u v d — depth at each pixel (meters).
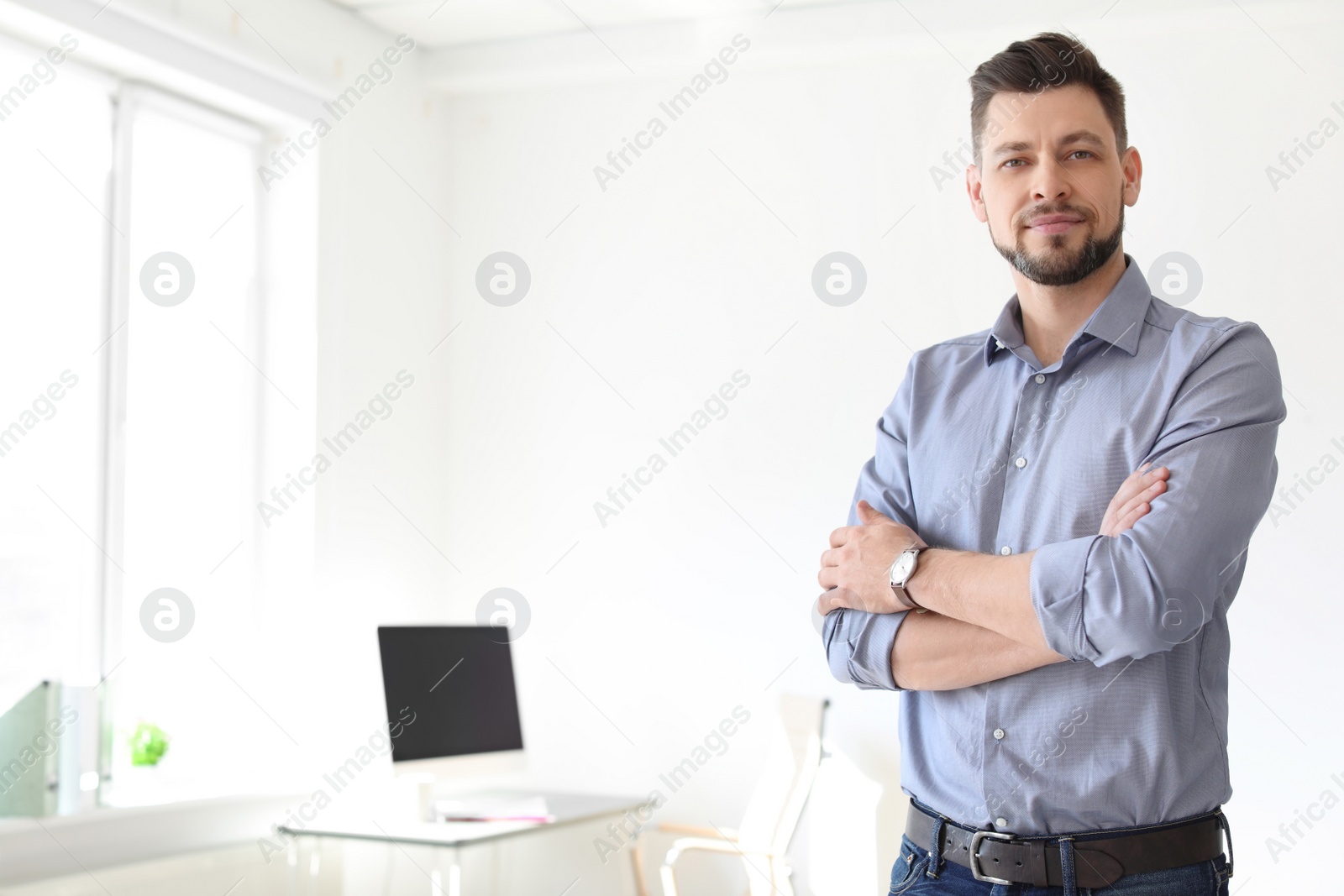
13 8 2.99
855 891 3.78
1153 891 1.25
